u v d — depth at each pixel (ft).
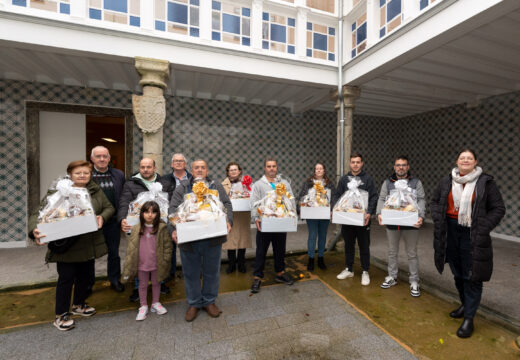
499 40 10.75
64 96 16.99
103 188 9.14
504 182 17.97
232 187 11.32
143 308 8.02
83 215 7.06
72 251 7.29
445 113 21.94
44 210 6.81
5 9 9.83
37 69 14.88
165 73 11.82
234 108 21.11
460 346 6.74
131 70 14.74
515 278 10.78
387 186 9.98
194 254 7.60
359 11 14.10
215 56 12.86
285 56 14.25
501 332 7.32
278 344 6.82
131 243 7.78
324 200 11.21
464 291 7.52
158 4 12.23
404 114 24.94
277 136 22.41
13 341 6.89
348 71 14.71
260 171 21.99
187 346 6.72
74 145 17.83
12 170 16.14
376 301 9.14
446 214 7.62
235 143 21.17
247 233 11.64
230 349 6.62
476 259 6.68
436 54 12.12
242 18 13.93
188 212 7.22
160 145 11.82
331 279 11.07
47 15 10.34
